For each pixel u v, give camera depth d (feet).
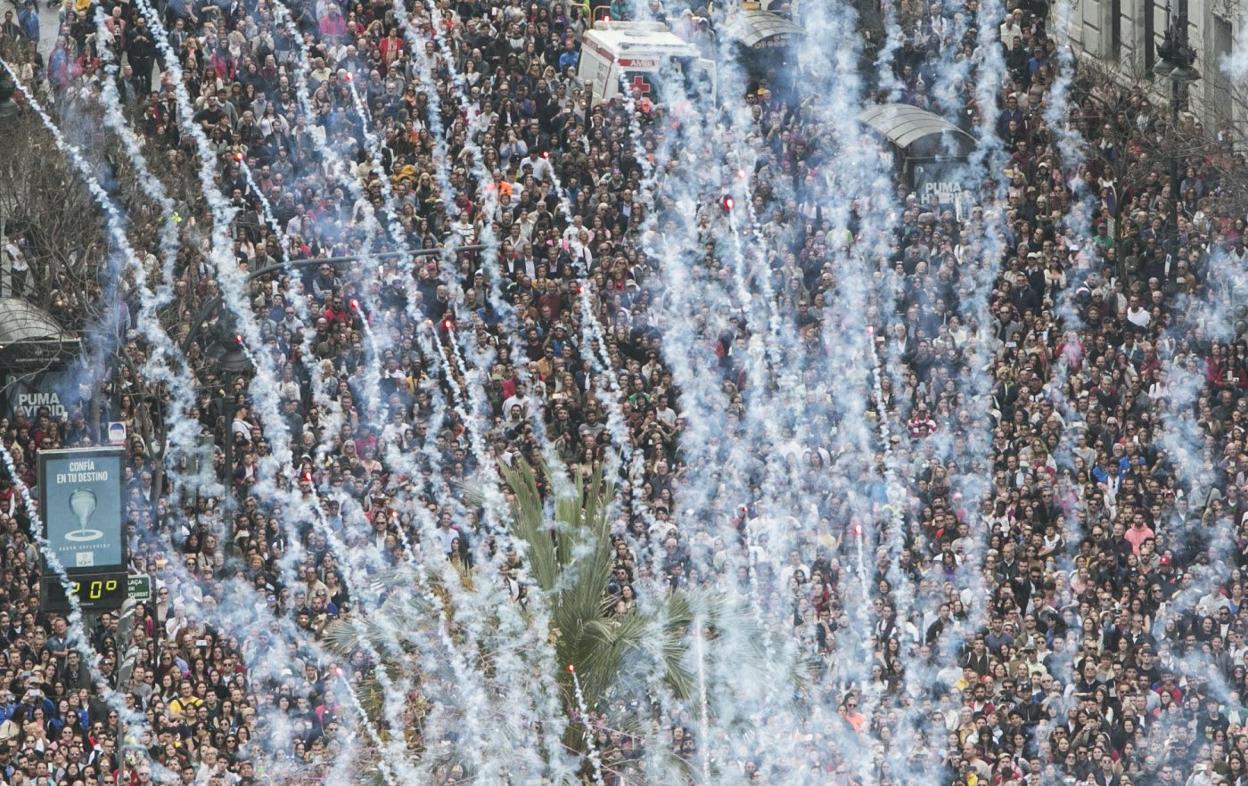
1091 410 620.90
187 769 496.64
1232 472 603.26
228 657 525.75
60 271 625.00
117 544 405.18
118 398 606.55
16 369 598.75
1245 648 550.77
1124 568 573.74
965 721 522.06
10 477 584.81
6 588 544.21
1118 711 532.32
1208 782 518.37
